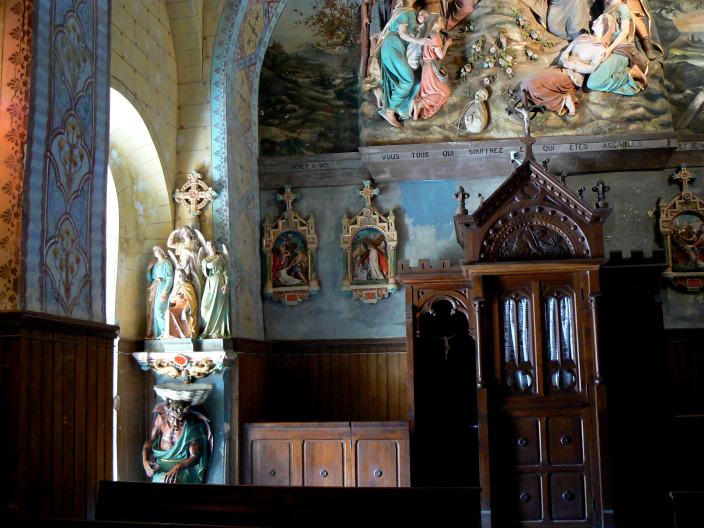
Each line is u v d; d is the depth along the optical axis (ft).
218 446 39.06
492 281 36.50
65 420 26.86
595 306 35.17
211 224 41.27
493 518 34.60
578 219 35.94
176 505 26.45
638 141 42.91
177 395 38.19
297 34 48.44
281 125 47.93
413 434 39.11
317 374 45.88
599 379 34.83
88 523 20.93
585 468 35.12
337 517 25.62
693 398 42.86
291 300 46.16
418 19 44.42
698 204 44.04
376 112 45.21
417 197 46.44
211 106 42.32
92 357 28.81
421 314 40.63
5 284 25.11
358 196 46.88
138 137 38.96
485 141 43.86
